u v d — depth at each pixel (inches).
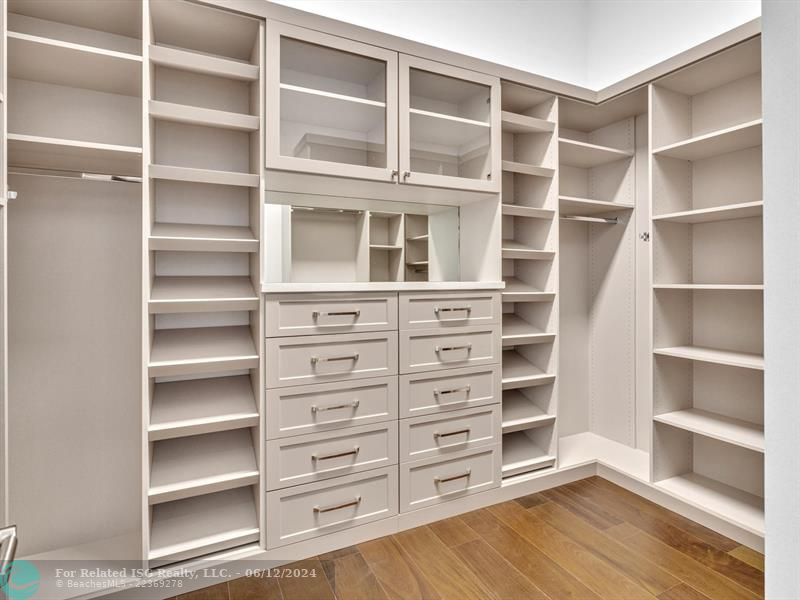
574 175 123.0
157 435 67.6
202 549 70.4
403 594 68.2
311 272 92.5
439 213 106.0
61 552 73.2
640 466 103.9
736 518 81.4
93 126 75.0
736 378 94.0
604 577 71.3
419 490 86.2
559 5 120.3
